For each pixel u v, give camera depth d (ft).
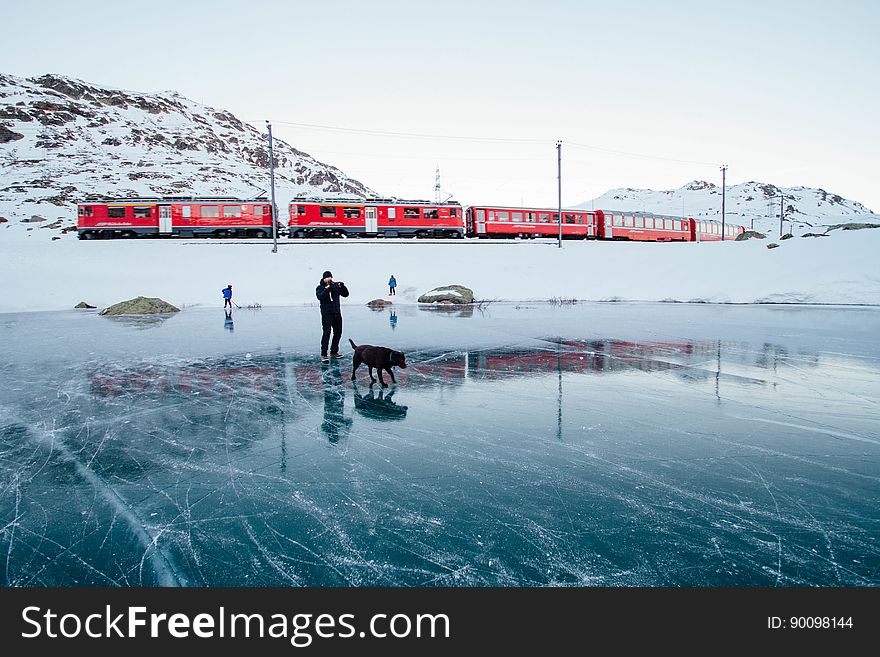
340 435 18.03
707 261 99.86
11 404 22.66
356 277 103.40
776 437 17.42
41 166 282.97
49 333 49.96
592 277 105.29
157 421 19.98
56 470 15.08
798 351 36.04
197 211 121.39
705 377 27.55
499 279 105.91
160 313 75.20
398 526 11.57
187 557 10.46
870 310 66.64
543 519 11.79
